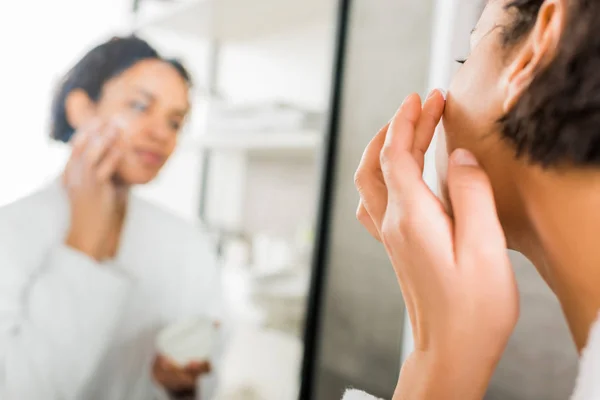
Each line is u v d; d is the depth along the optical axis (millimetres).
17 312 679
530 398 417
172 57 736
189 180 745
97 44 724
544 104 199
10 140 694
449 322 194
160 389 738
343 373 663
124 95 725
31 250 692
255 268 717
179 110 737
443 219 207
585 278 202
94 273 719
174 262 745
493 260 195
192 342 734
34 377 687
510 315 194
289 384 687
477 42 240
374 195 249
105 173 724
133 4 743
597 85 186
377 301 625
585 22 189
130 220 736
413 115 241
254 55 732
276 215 713
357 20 683
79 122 719
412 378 208
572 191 196
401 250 211
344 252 677
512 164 212
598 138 187
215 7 733
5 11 700
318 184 677
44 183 707
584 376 190
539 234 213
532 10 210
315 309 677
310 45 698
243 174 734
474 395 195
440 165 251
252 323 720
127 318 737
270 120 718
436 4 517
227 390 723
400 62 619
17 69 704
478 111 227
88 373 717
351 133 677
